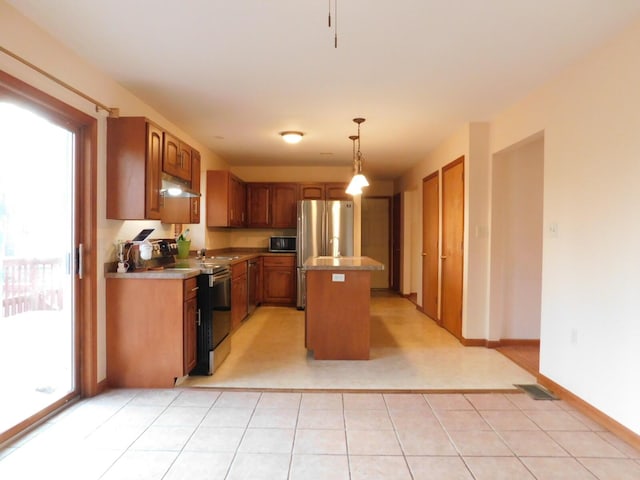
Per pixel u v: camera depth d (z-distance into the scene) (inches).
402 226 282.7
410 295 280.7
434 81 115.9
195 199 165.3
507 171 158.1
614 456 79.0
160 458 77.2
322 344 139.9
